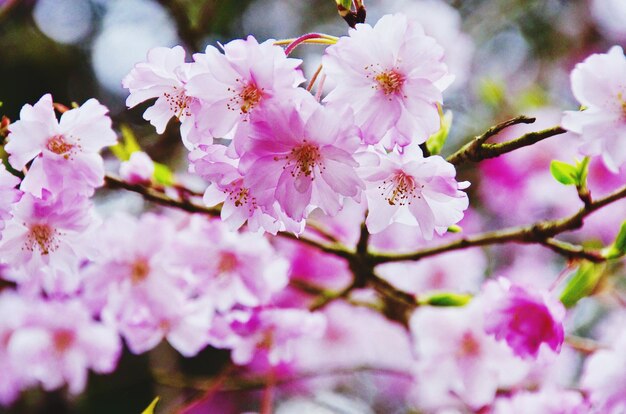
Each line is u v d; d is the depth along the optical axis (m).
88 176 0.56
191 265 0.65
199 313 0.66
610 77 0.52
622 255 0.59
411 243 0.86
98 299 0.66
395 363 0.91
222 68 0.52
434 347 0.68
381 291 0.64
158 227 0.66
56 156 0.55
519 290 0.59
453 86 0.96
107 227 0.66
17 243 0.57
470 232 0.97
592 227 0.79
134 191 0.60
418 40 0.53
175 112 0.54
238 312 0.65
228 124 0.53
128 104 0.54
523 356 0.58
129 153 0.63
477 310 0.65
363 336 0.89
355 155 0.52
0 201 0.54
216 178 0.54
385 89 0.53
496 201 0.94
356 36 0.53
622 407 0.63
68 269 0.58
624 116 0.52
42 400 1.05
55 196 0.56
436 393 0.70
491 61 1.06
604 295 0.77
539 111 0.88
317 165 0.53
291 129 0.52
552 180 0.87
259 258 0.65
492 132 0.53
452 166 0.53
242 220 0.55
